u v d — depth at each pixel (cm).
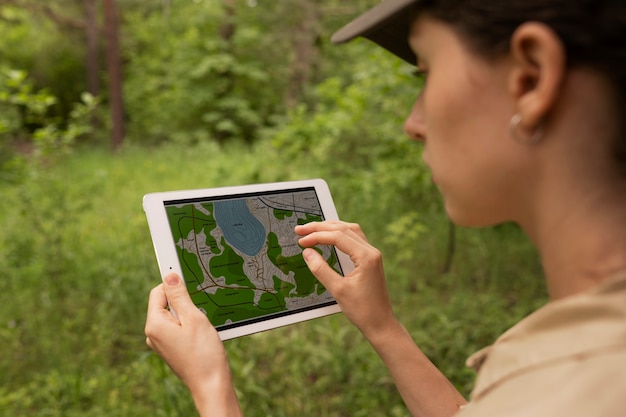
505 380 47
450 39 54
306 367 311
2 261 440
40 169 486
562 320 46
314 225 110
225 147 1334
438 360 305
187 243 115
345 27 67
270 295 119
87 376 315
